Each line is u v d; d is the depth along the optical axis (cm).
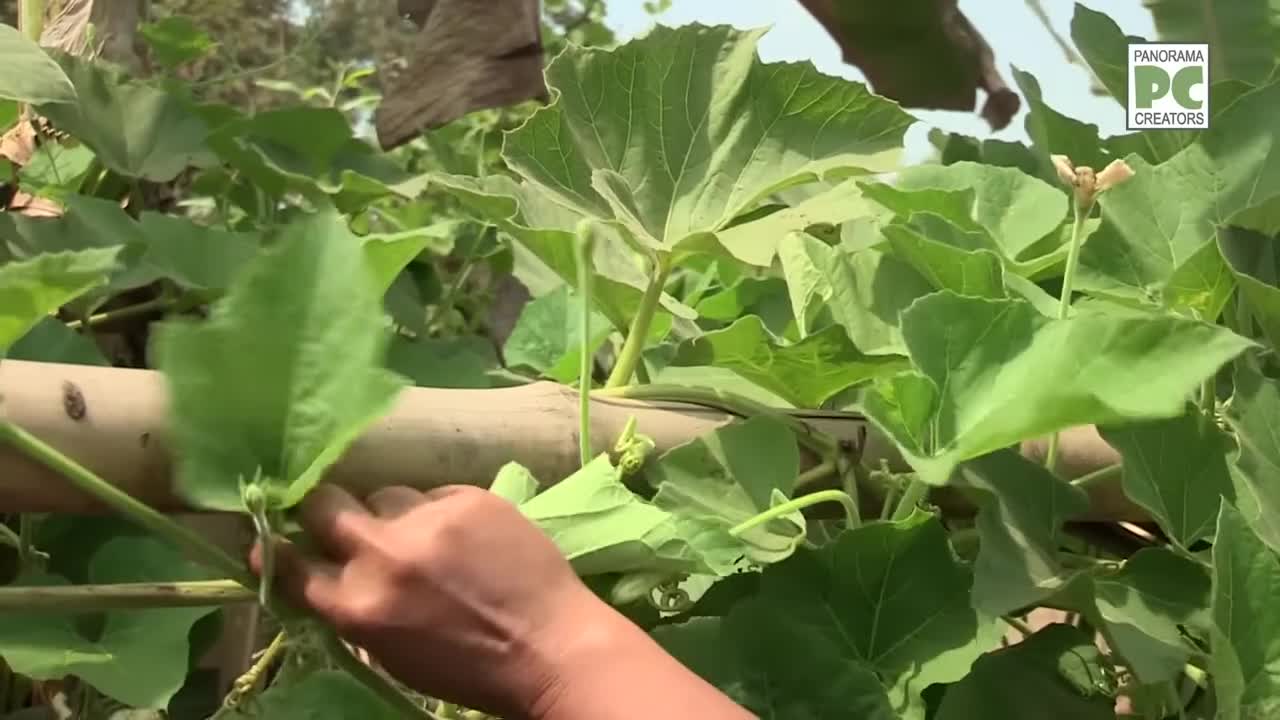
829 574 45
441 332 94
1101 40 72
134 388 35
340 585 32
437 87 81
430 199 115
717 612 46
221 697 67
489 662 32
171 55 93
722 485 47
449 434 41
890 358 49
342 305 30
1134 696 53
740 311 83
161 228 67
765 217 55
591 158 56
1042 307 52
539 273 89
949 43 87
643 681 31
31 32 86
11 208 78
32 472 33
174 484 33
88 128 73
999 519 43
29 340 56
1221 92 67
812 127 57
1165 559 46
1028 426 35
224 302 30
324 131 80
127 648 47
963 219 58
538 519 38
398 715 38
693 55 58
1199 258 52
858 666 42
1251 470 43
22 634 47
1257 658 41
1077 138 71
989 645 43
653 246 51
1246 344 34
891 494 50
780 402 56
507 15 80
